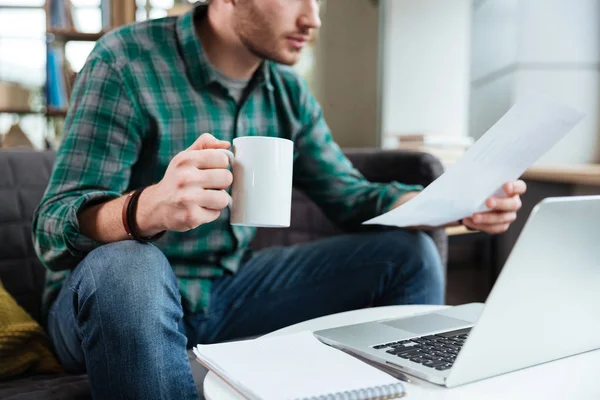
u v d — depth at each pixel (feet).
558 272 1.97
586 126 8.05
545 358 2.15
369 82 8.46
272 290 4.17
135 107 3.55
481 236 7.55
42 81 10.25
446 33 11.55
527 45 7.95
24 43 10.64
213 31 3.82
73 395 2.97
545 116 2.60
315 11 3.70
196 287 3.86
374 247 4.26
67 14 9.71
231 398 1.90
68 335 3.15
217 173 2.37
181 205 2.39
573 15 7.93
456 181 2.83
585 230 1.98
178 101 3.75
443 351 2.20
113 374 2.46
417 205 2.97
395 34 11.52
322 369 1.98
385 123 11.53
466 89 11.57
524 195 7.55
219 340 4.03
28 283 4.34
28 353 3.40
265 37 3.67
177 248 3.82
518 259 1.83
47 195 3.16
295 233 5.91
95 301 2.48
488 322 1.86
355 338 2.43
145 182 3.75
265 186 2.35
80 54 10.02
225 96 3.94
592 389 1.90
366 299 4.30
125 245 2.61
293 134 4.42
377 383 1.83
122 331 2.43
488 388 1.90
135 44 3.69
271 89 4.23
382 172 5.29
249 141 2.35
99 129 3.38
